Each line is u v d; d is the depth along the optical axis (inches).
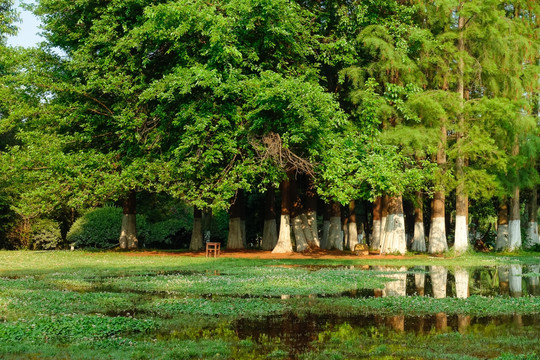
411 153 1210.6
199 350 352.2
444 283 748.0
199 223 1568.7
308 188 1535.4
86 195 1136.8
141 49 1146.0
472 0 1301.7
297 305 537.3
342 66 1302.9
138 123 1111.0
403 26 1245.1
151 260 1162.0
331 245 1590.8
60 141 1176.2
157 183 1144.8
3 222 1728.6
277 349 360.5
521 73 1339.8
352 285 709.9
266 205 1608.0
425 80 1309.1
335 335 403.9
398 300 562.6
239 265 1058.1
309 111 986.1
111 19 1159.0
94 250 1552.7
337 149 1084.5
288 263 1104.8
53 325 406.9
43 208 1192.2
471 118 1311.5
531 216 1803.6
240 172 1063.6
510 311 505.0
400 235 1382.9
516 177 1470.2
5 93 1227.9
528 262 1171.9
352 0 1299.2
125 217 1518.2
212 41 986.1
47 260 1154.7
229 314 486.6
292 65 1180.5
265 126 1053.2
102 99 1233.4
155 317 469.4
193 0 1064.2
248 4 1032.2
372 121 1188.5
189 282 722.2
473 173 1272.1
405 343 378.3
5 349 343.0
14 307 498.3
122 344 365.7
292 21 1103.0
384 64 1233.4
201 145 1021.8
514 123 1306.6
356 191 1064.8
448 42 1279.5
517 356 336.8
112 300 555.2
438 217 1402.6
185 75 1006.4
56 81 1229.7
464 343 377.4
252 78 1048.2
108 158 1177.4
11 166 1188.5
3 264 1051.3
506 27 1293.1
